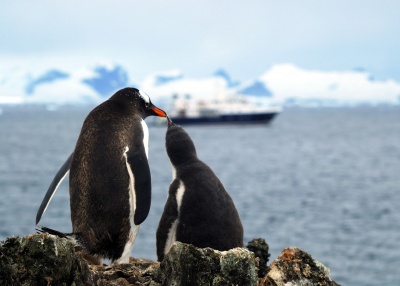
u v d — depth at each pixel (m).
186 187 9.76
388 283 27.92
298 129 193.12
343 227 42.25
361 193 60.44
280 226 42.44
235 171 81.44
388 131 187.62
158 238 9.73
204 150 116.94
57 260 6.85
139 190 8.54
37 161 89.75
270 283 7.60
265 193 59.78
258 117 165.12
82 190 8.56
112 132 8.85
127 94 9.67
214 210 9.44
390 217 46.62
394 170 83.06
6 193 56.16
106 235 8.55
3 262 6.80
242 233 9.55
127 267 8.28
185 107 165.25
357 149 120.38
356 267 30.98
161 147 129.50
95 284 7.23
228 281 7.25
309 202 53.88
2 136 155.62
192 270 7.28
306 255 7.91
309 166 88.50
